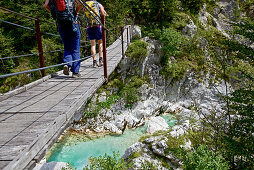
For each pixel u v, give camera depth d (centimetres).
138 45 1287
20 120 175
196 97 1333
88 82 338
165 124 1120
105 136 1034
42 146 138
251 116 515
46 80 357
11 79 1238
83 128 1093
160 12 1498
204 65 1303
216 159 416
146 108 1256
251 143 477
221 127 614
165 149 562
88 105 1144
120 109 1184
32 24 1291
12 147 129
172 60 1398
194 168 430
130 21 1530
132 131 1095
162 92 1377
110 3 1393
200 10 1759
